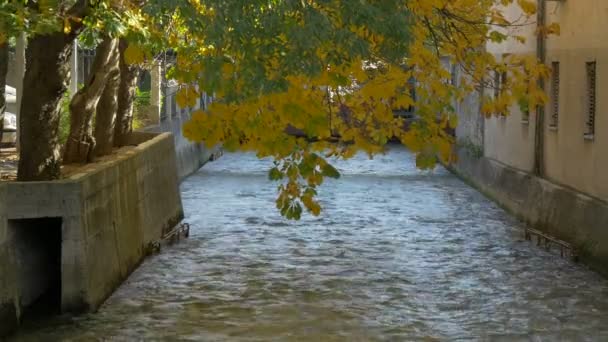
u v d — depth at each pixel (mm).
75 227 15547
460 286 18891
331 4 10086
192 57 10195
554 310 16984
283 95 9789
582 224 21094
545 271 20156
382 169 41219
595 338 15305
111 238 17781
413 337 15359
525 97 11812
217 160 44844
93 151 18906
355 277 19688
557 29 13773
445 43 11641
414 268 20594
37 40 16031
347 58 9953
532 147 26859
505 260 21406
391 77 10453
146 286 18453
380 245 23344
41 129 16219
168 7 10078
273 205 29891
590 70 21688
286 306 17266
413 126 10508
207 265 20641
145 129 30234
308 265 20859
